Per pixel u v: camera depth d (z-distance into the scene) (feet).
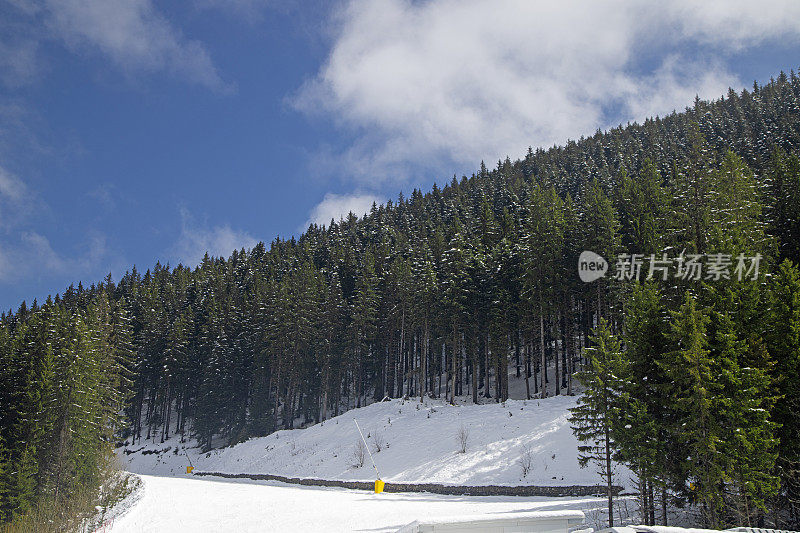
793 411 70.44
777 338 73.72
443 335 188.34
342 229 435.12
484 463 114.62
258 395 223.71
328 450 155.33
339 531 72.69
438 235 259.80
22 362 140.56
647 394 78.89
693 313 71.26
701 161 158.40
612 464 100.53
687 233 130.11
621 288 137.08
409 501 100.27
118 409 170.60
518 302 175.42
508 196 338.75
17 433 122.21
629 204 175.22
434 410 159.43
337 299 226.38
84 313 226.79
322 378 220.23
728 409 66.95
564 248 165.99
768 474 66.54
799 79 469.98
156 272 415.44
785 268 79.15
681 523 73.41
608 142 469.98
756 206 125.29
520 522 41.50
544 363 153.79
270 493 119.03
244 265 383.65
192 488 130.31
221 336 244.01
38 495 108.68
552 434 118.32
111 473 123.13
